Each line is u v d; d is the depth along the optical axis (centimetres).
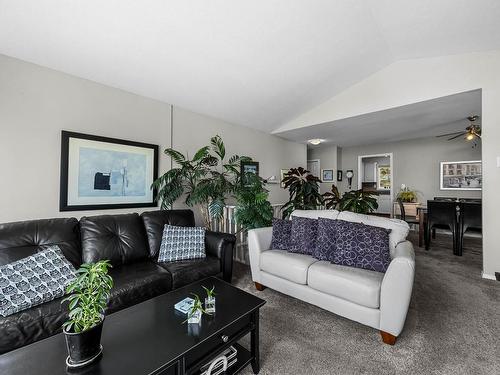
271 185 503
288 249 248
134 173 299
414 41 275
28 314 138
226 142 416
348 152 697
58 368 94
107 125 279
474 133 374
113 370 93
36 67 232
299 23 229
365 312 172
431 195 569
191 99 331
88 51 223
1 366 95
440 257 360
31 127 228
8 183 217
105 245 219
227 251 248
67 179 248
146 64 251
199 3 192
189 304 141
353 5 220
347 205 345
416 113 363
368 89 358
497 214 270
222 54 253
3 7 172
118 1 179
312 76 324
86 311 98
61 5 176
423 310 207
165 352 103
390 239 216
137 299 180
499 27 233
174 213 283
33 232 192
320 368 143
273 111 403
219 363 126
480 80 278
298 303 223
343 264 208
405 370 140
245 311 136
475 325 184
